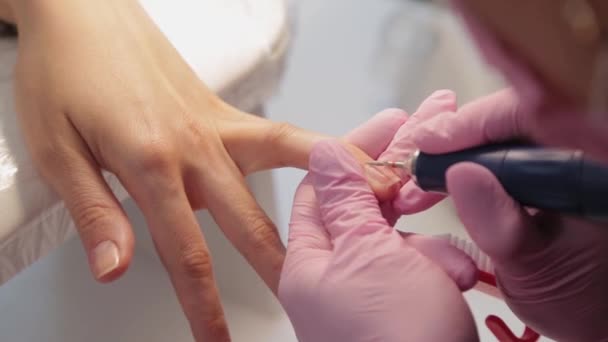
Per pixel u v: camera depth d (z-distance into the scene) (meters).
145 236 0.71
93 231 0.50
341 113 0.81
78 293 0.71
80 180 0.51
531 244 0.47
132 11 0.57
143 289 0.71
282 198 0.73
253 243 0.53
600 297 0.49
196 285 0.52
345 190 0.49
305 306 0.48
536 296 0.49
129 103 0.53
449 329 0.46
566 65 0.31
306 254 0.49
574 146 0.37
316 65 0.87
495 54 0.35
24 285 0.72
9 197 0.50
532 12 0.30
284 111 0.81
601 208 0.42
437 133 0.46
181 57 0.57
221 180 0.54
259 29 0.60
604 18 0.29
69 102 0.53
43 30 0.54
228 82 0.58
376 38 0.89
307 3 0.95
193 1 0.61
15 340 0.69
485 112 0.46
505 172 0.44
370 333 0.46
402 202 0.51
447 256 0.48
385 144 0.54
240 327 0.69
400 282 0.47
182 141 0.54
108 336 0.69
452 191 0.45
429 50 0.84
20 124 0.53
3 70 0.56
